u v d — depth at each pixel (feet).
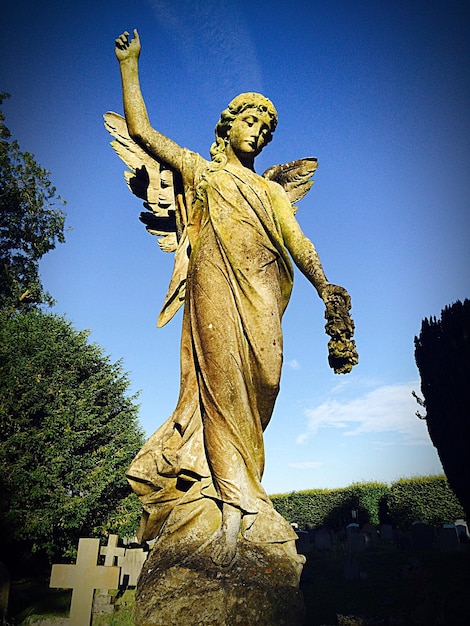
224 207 12.96
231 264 12.33
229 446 11.18
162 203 15.87
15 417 52.01
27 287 76.38
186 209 14.05
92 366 61.98
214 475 11.09
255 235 12.71
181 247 13.99
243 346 11.89
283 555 10.61
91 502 49.52
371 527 68.59
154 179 16.11
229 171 13.67
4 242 75.46
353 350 10.59
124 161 16.29
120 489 56.80
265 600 9.62
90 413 57.06
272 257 12.82
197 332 12.08
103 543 53.93
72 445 51.29
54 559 50.96
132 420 62.90
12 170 72.18
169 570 9.82
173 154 13.75
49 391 53.47
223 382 11.47
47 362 54.60
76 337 61.36
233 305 12.08
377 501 81.15
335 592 31.24
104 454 54.90
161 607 9.38
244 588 9.57
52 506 47.83
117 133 16.48
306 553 55.88
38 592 32.65
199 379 11.82
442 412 44.27
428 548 53.36
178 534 10.79
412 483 75.20
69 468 51.29
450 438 43.45
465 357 42.52
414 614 23.21
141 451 12.28
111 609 26.43
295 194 17.87
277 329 12.32
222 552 10.12
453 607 24.98
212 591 9.43
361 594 29.94
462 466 42.42
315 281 12.10
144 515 12.17
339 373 10.63
